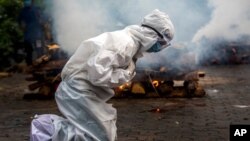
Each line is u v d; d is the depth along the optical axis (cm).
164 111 890
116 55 462
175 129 769
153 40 476
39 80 1030
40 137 472
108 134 477
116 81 464
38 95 1026
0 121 837
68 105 478
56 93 490
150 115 862
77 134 468
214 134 738
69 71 484
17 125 809
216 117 841
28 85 1126
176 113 873
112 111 483
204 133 744
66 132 472
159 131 759
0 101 1008
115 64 463
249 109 898
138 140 712
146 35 477
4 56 1457
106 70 457
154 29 479
